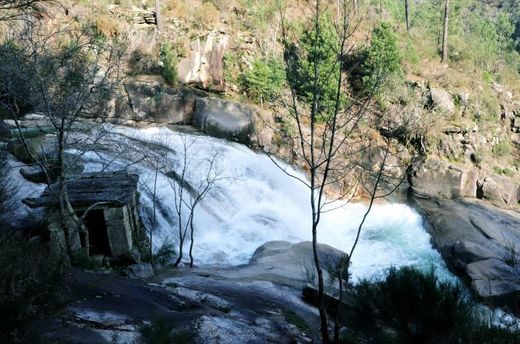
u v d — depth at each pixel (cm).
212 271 1340
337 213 2259
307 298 1112
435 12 4538
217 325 787
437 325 646
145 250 1395
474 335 642
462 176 2445
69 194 1223
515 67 3953
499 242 1856
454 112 2848
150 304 827
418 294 659
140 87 2456
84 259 1134
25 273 613
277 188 2206
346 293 1009
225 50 2886
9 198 1282
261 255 1559
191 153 2148
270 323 889
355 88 2556
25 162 1592
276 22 3080
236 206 1977
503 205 2417
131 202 1364
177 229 1692
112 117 2275
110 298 805
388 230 2166
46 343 556
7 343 512
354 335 796
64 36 1838
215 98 2612
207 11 2986
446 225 2059
